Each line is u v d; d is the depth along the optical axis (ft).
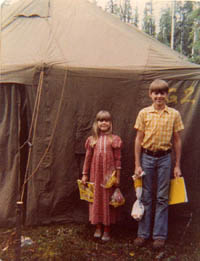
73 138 11.96
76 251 10.42
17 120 11.77
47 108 11.71
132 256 10.21
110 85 11.69
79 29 12.82
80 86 11.66
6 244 10.80
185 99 11.87
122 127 11.94
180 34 61.77
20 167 12.03
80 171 12.19
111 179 10.89
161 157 10.52
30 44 12.12
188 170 12.27
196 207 12.53
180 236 11.59
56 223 12.35
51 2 13.93
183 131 12.03
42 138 11.86
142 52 12.09
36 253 10.24
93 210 11.02
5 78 11.38
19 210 8.91
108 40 12.48
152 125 10.30
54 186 12.14
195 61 42.24
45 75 11.44
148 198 10.79
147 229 10.89
